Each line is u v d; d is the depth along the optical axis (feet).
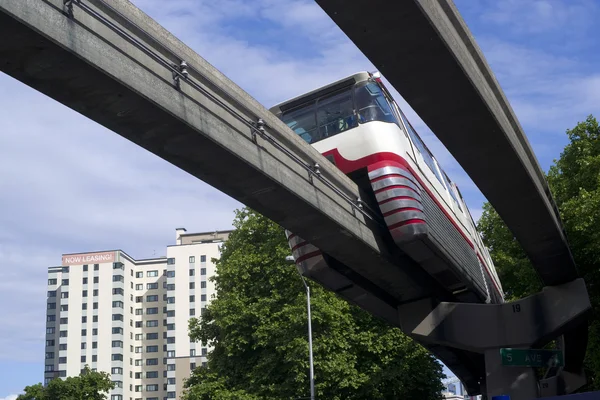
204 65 48.73
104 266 524.11
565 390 120.88
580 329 100.22
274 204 56.54
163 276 542.16
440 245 73.51
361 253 67.82
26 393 275.39
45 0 35.91
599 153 122.62
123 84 40.32
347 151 69.10
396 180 67.21
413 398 133.18
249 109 52.80
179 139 46.26
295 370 126.72
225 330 138.00
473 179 65.57
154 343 531.09
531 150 67.56
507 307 81.46
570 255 83.87
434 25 43.39
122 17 41.29
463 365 108.68
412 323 82.07
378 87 71.26
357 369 130.41
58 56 37.04
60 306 522.88
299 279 136.05
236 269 139.64
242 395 128.57
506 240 144.97
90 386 279.69
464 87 50.37
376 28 43.09
